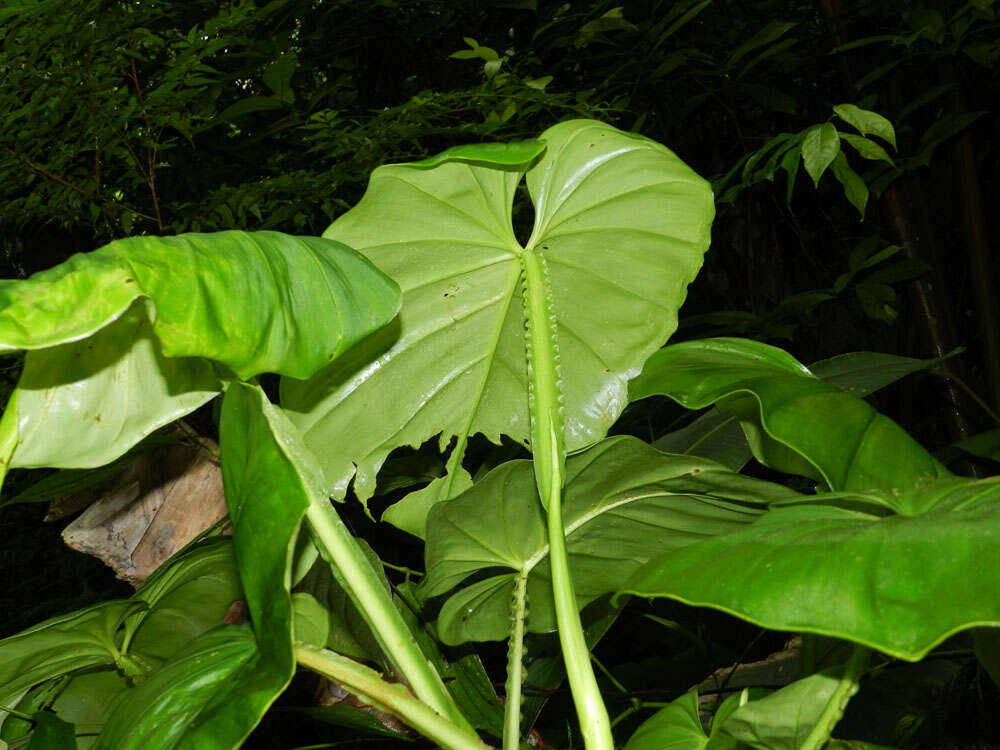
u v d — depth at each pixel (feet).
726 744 2.76
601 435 3.51
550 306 3.28
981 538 1.92
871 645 1.82
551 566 2.80
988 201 8.26
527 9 8.36
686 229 3.45
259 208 7.11
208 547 3.87
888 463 2.48
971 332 7.79
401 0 8.54
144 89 6.75
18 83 6.02
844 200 8.82
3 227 8.04
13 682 3.76
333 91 7.55
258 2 7.80
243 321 2.41
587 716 2.60
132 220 6.82
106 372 2.71
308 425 3.45
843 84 7.32
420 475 5.19
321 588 4.14
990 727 4.24
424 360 3.51
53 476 4.21
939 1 6.68
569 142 3.42
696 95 8.42
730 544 2.19
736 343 3.28
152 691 2.55
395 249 3.46
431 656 4.07
